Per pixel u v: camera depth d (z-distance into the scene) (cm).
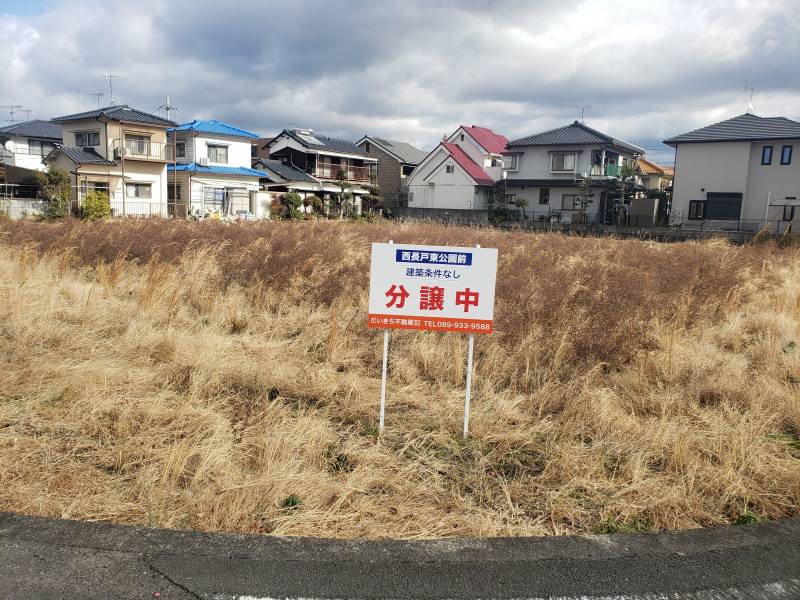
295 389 451
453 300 379
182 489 307
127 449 340
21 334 540
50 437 356
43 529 260
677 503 304
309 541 260
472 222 3300
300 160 4484
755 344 602
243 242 1097
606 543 267
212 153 3903
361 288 755
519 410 430
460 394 455
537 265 917
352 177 4603
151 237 1075
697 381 484
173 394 424
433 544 262
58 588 223
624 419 403
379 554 253
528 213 4081
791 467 341
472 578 239
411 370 501
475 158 4559
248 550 251
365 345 573
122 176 3331
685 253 1171
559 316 605
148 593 223
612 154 4019
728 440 372
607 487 321
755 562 255
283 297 744
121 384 438
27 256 873
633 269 955
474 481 330
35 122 4384
